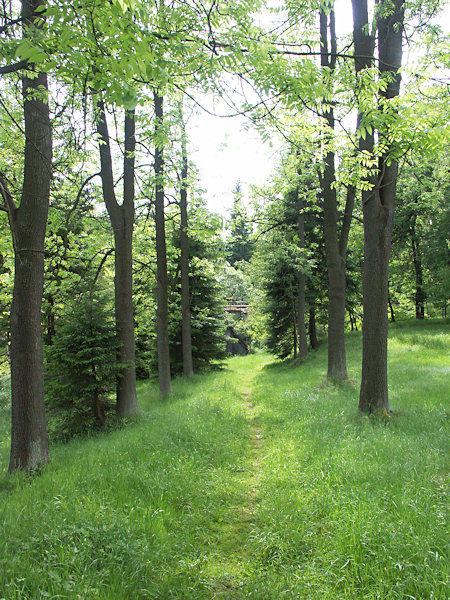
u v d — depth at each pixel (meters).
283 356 24.84
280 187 14.58
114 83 3.20
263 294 24.52
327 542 3.72
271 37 4.85
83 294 10.48
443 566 3.06
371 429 6.89
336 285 13.20
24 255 6.24
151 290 18.44
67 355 8.89
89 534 3.65
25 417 6.16
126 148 10.37
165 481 5.18
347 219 13.18
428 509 3.89
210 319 20.58
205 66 4.07
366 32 7.70
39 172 6.27
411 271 27.16
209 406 10.33
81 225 14.71
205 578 3.46
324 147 7.74
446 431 6.46
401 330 22.70
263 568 3.56
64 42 3.08
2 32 4.02
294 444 6.77
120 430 8.69
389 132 4.64
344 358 13.15
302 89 3.96
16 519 4.02
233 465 6.24
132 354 10.24
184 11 4.27
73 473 5.45
